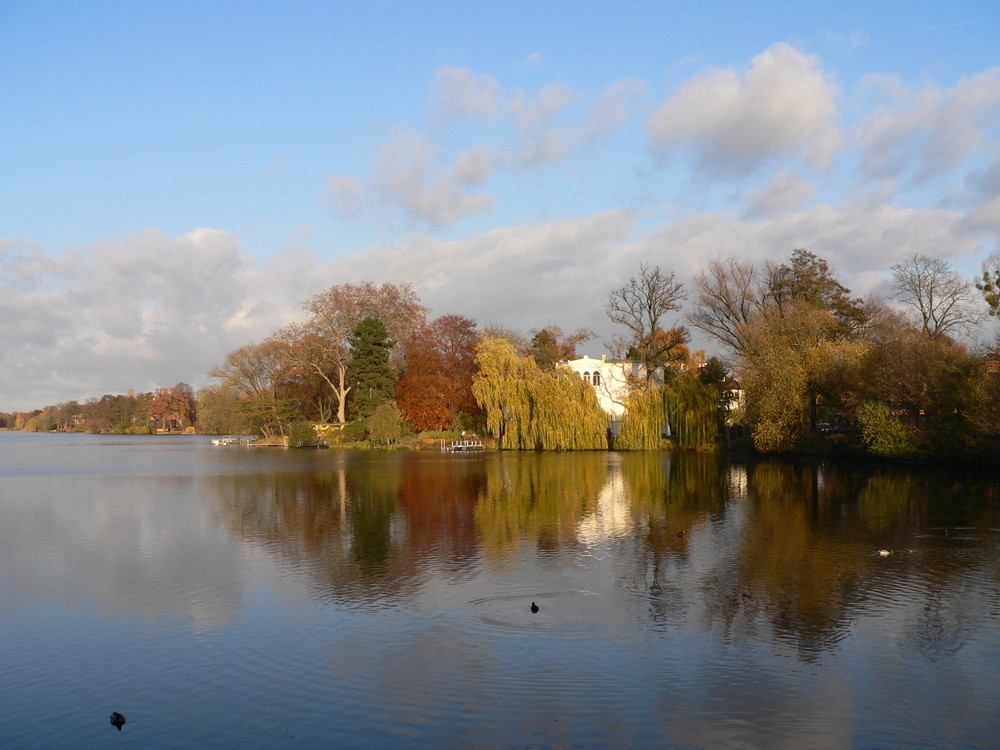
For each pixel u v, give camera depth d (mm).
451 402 90625
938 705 12008
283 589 19016
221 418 119750
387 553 23188
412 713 11914
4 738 11336
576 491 38844
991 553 22297
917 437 47094
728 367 72938
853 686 12742
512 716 11766
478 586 19094
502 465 57281
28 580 20281
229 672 13648
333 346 98188
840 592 18219
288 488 42219
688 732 11219
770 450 60375
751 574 20031
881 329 60281
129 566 21828
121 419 191375
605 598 17922
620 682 12969
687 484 41500
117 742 11125
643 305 77625
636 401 72438
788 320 62062
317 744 10992
